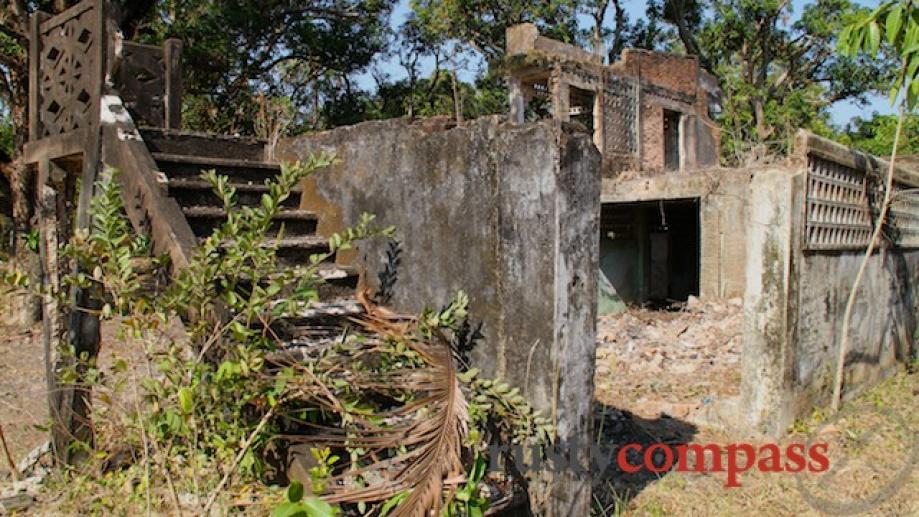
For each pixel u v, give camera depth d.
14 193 12.11
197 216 4.18
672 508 4.38
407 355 3.45
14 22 11.70
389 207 4.35
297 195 5.02
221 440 3.06
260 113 13.12
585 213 3.57
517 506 3.52
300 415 3.38
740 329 9.63
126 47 5.27
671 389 7.38
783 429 5.76
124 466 4.45
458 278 3.91
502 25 23.44
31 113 5.32
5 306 12.03
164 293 3.27
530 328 3.52
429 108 23.95
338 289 4.45
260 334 3.36
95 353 5.00
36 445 5.69
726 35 25.77
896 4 4.59
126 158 4.21
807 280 6.11
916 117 17.36
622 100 16.55
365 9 19.22
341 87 22.53
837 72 26.75
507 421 3.50
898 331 8.33
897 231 8.23
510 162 3.62
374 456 3.15
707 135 19.86
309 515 2.38
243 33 17.50
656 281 14.43
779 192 5.79
